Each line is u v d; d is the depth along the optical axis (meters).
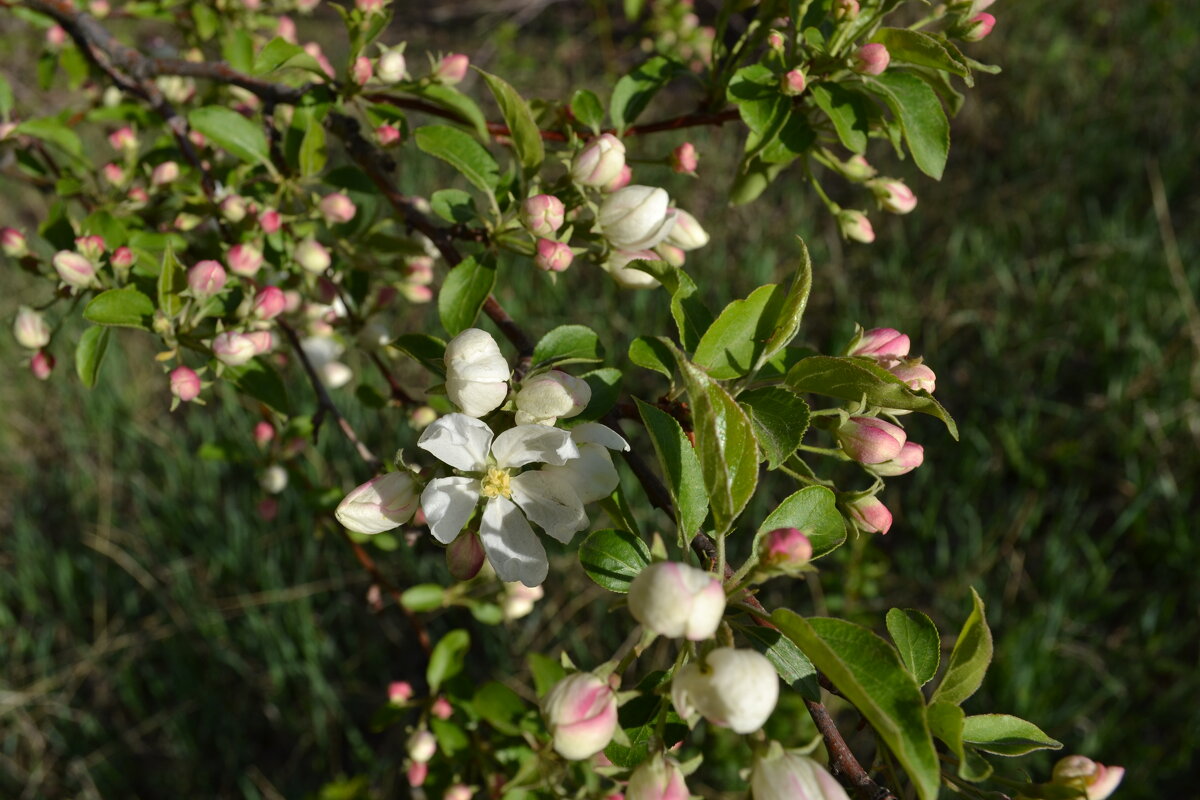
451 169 7.09
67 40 3.34
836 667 1.18
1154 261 6.13
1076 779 1.42
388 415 5.51
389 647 5.23
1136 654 4.66
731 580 1.36
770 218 6.89
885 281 6.27
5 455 6.07
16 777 5.00
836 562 4.93
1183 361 5.53
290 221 2.49
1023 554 5.07
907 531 5.29
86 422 6.11
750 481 1.34
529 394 1.57
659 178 7.26
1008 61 8.05
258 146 2.46
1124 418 5.52
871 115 2.09
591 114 2.33
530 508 1.58
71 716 5.03
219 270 2.06
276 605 5.09
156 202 2.78
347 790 3.96
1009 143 7.42
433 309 5.94
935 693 1.46
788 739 3.75
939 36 1.98
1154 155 7.17
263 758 5.00
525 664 4.85
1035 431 5.53
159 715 4.93
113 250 2.31
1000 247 6.50
